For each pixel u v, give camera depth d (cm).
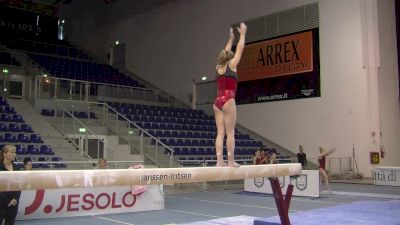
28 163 764
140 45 2888
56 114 1745
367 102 1764
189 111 2359
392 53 1838
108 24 3153
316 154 1916
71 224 843
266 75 2144
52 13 3138
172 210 1037
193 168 568
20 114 1670
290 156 1958
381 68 1778
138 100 2391
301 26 2000
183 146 1845
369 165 1747
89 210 962
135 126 1839
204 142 1969
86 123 1775
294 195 1318
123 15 3036
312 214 866
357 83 1795
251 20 2223
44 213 908
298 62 2005
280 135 2069
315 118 1928
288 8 2055
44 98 1844
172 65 2642
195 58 2497
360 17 1792
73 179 475
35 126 1593
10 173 441
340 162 1830
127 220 893
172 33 2662
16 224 836
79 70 2573
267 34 2145
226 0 2352
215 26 2397
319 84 1919
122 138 1706
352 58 1814
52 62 2542
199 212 1003
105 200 985
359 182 1673
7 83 2142
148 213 989
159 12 2767
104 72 2705
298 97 1998
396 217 829
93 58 3106
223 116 594
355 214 864
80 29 3406
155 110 2202
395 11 1880
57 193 926
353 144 1795
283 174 700
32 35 3025
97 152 1641
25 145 1399
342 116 1836
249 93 2223
